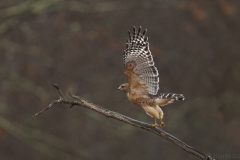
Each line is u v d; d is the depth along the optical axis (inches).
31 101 763.4
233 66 818.8
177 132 802.2
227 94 811.4
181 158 787.4
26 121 748.6
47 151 705.6
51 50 750.5
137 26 782.5
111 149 785.6
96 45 767.7
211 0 778.8
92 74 770.8
